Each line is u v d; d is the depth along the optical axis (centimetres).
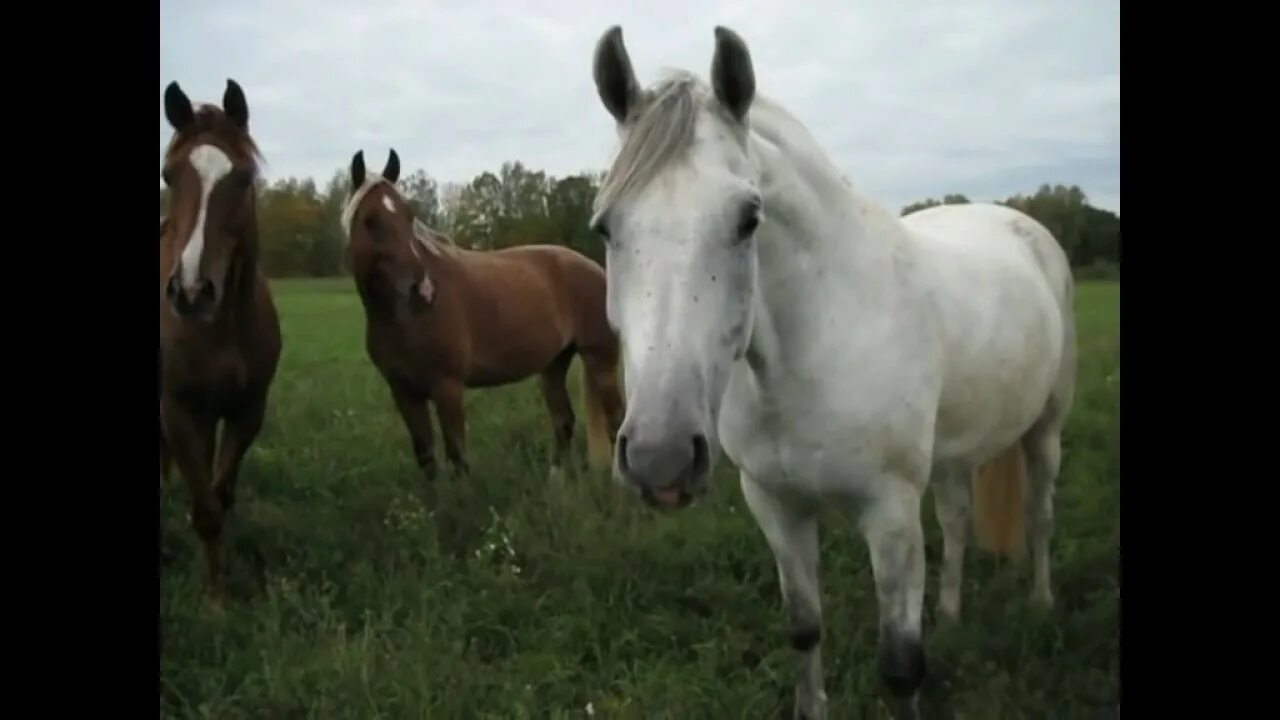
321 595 381
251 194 396
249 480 507
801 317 253
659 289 201
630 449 197
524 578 395
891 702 303
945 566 364
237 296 403
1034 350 323
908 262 274
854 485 263
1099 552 394
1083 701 304
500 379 571
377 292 493
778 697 311
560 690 315
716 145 211
